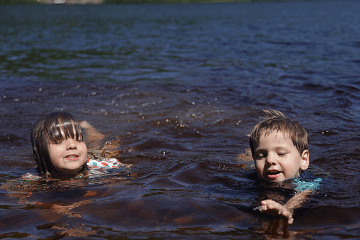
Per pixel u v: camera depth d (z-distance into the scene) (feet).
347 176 10.87
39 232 7.43
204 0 458.91
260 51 45.01
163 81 28.73
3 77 30.89
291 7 227.40
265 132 10.36
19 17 140.26
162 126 17.15
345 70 30.91
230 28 82.28
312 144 14.03
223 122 17.57
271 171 10.23
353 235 7.17
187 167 11.74
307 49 45.44
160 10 219.82
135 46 53.31
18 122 18.06
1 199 9.39
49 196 9.54
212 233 7.28
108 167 12.16
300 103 20.88
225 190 9.82
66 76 31.45
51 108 20.70
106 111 19.93
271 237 7.10
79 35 70.64
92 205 8.77
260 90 24.44
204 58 40.78
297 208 8.55
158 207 8.51
